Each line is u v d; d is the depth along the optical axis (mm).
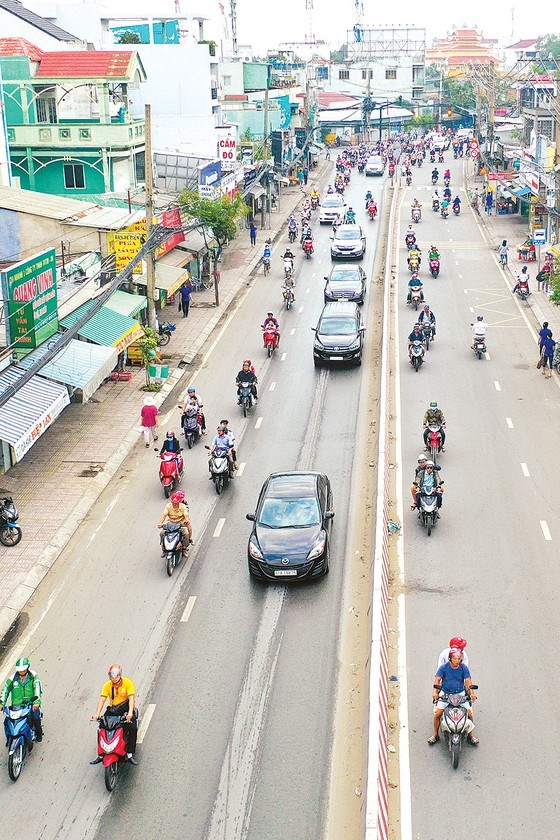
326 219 77562
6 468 28688
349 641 19281
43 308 29266
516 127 107812
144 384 37469
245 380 34281
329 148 147000
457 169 110750
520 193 73375
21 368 27906
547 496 26156
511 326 45625
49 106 53844
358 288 49562
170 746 16219
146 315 43594
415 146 129125
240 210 58344
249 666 18516
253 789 15117
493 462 28719
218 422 33375
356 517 25078
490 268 59031
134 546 24094
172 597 21406
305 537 21859
